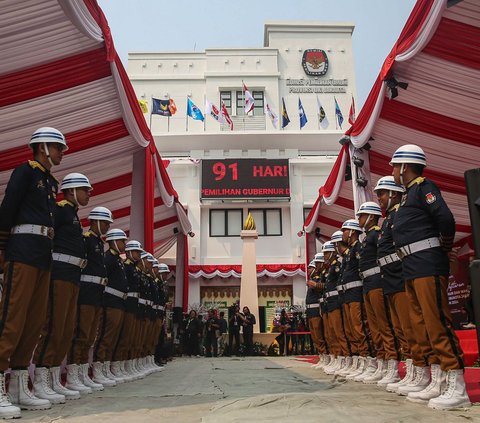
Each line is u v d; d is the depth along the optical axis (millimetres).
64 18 5711
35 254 3924
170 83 27188
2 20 5516
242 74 27156
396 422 2984
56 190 4371
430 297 3859
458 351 3725
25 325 3977
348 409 3533
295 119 27203
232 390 5230
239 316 17000
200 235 23594
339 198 14375
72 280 4734
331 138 24984
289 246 23734
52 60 6445
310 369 9133
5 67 6359
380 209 6000
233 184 23562
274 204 24062
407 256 4070
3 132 7742
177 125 26609
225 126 26703
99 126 8594
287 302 22938
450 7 5562
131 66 27375
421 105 7977
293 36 28312
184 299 19031
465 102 7676
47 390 4352
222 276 22578
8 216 3861
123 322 7176
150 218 9766
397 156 4246
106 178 11258
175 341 17703
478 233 2586
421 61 6820
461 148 9234
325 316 8586
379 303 5711
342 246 7250
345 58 28172
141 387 5871
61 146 4328
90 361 7254
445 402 3566
